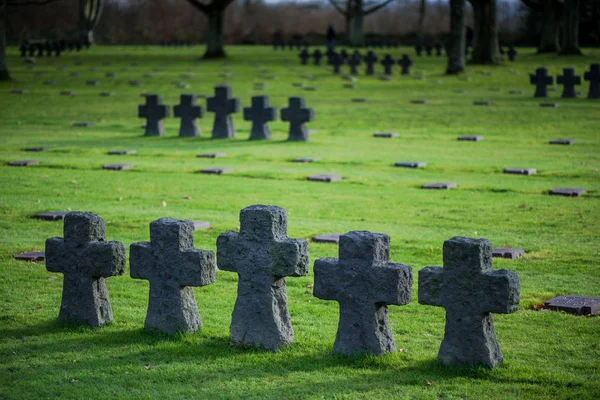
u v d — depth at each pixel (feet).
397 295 53.67
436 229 99.66
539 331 62.18
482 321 52.80
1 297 71.67
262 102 182.39
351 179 134.41
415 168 144.87
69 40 636.89
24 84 308.40
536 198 117.80
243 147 171.12
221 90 185.26
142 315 66.39
